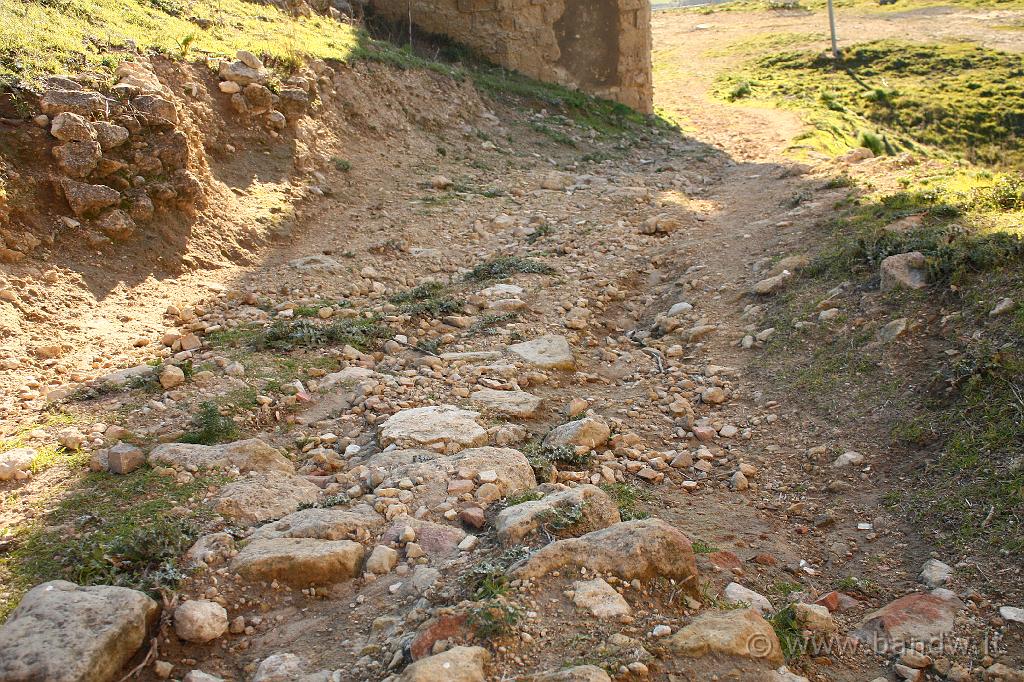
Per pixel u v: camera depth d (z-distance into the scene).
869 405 5.79
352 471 5.16
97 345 6.93
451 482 4.89
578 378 6.93
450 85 16.48
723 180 14.20
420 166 13.27
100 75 9.33
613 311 8.52
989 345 5.69
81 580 3.90
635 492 5.19
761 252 9.08
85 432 5.45
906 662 3.61
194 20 12.85
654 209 11.79
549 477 5.23
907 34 42.16
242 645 3.70
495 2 20.66
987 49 37.75
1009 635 3.72
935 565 4.22
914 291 6.76
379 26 20.41
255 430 5.78
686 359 7.22
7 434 5.44
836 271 7.73
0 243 7.32
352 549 4.20
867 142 21.72
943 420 5.32
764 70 37.66
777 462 5.57
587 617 3.58
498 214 11.52
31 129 8.21
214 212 9.47
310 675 3.42
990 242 6.83
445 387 6.51
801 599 4.13
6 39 9.03
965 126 30.31
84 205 8.08
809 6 54.28
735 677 3.29
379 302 8.44
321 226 10.55
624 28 21.23
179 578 3.92
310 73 12.73
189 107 10.39
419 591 3.92
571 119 18.36
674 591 3.81
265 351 6.92
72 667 3.15
